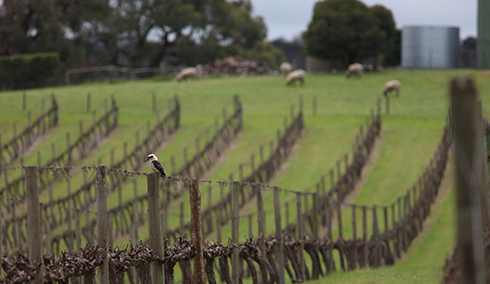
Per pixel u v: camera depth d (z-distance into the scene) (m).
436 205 126.56
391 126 193.50
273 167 150.25
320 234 109.31
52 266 37.56
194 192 46.94
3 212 123.88
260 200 59.53
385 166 155.00
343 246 83.94
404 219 106.75
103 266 39.56
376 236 94.81
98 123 183.00
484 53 180.50
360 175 147.62
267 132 190.38
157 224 43.31
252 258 58.34
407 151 166.50
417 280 61.53
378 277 67.94
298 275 68.88
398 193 135.75
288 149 168.50
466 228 20.34
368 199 133.25
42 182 140.25
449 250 98.81
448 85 20.81
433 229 114.19
